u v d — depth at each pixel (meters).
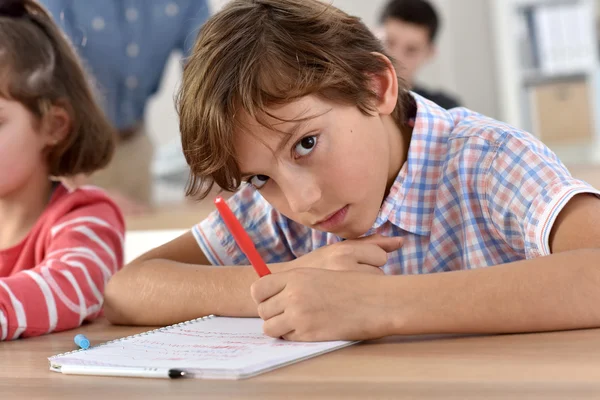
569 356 0.75
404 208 1.21
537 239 1.03
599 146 4.61
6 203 1.55
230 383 0.74
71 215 1.47
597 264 0.89
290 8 1.05
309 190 0.98
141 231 2.17
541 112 5.41
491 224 1.14
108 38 2.80
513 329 0.88
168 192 3.81
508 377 0.68
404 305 0.89
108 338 1.12
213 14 1.10
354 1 5.21
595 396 0.61
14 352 1.06
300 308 0.90
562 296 0.87
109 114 2.79
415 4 3.97
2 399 0.75
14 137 1.48
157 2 2.86
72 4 2.75
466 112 1.32
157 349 0.90
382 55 1.11
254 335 0.97
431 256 1.22
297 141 0.98
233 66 0.99
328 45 1.04
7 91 1.47
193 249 1.37
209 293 1.16
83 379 0.82
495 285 0.88
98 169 1.68
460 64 5.50
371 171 1.05
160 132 4.30
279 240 1.36
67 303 1.27
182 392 0.73
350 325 0.89
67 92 1.59
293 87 0.97
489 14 5.45
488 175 1.14
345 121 1.01
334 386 0.70
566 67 5.34
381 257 1.06
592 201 1.01
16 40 1.50
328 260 1.05
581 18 5.27
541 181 1.06
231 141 0.98
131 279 1.25
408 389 0.67
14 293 1.21
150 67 2.92
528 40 5.39
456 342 0.86
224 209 0.96
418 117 1.22
